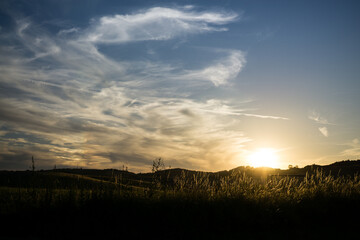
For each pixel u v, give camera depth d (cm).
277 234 701
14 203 772
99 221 698
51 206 763
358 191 1049
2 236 612
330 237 671
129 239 636
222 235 685
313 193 1004
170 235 670
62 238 621
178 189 949
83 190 905
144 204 787
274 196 948
